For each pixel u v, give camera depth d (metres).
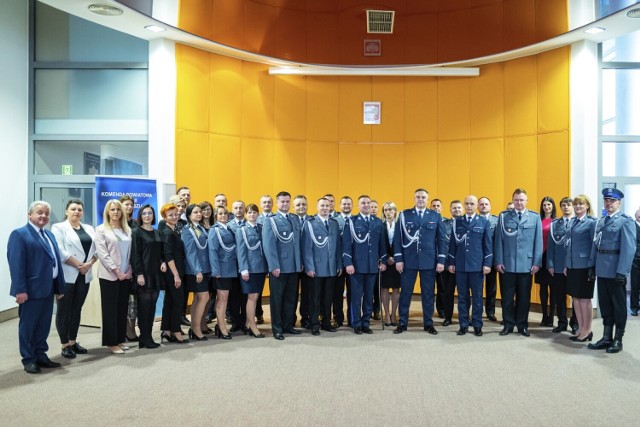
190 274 6.25
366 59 10.12
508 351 5.86
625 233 5.79
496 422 3.74
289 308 6.82
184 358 5.51
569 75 8.76
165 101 8.80
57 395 4.32
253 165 9.93
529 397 4.29
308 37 10.01
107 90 9.02
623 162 8.80
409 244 6.90
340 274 7.16
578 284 6.35
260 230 6.76
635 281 8.16
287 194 6.77
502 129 9.72
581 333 6.41
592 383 4.68
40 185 8.81
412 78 10.36
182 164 9.02
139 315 6.00
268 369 5.09
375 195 10.42
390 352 5.79
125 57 9.02
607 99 8.74
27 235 4.97
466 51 9.63
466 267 6.79
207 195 9.34
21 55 8.59
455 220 7.10
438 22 9.84
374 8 10.01
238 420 3.76
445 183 10.17
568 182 8.76
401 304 6.97
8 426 3.65
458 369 5.11
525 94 9.43
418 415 3.87
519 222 6.82
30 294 4.97
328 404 4.09
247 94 9.91
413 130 10.35
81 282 5.68
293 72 10.10
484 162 9.88
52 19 8.97
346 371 5.02
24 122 8.66
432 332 6.80
